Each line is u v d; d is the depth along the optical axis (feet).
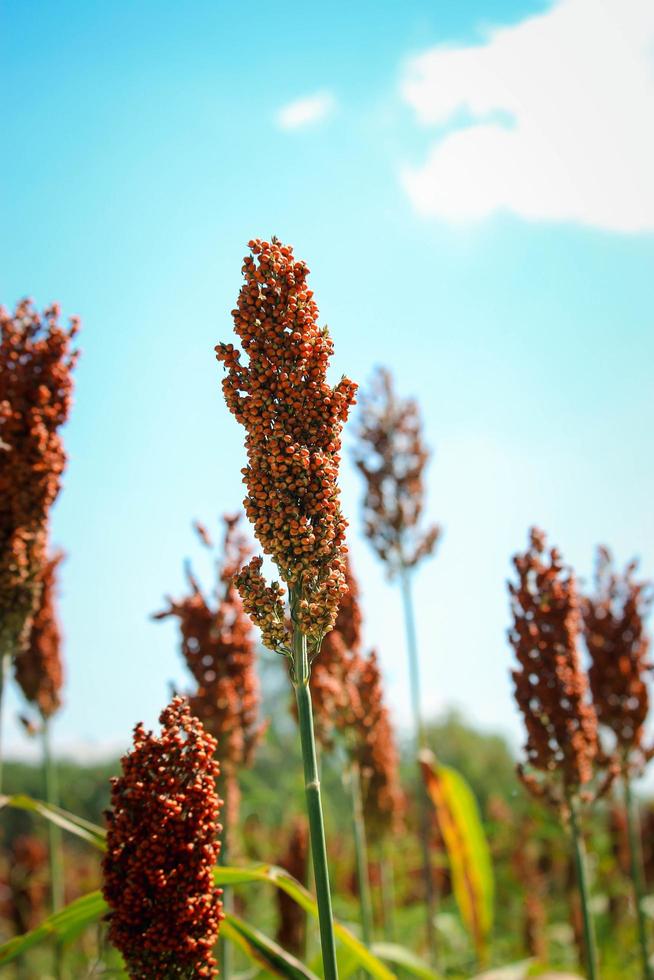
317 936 4.75
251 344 2.24
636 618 4.13
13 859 5.45
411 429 5.11
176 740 2.21
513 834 6.50
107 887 2.16
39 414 2.98
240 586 2.22
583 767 3.32
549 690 3.34
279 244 2.28
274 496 2.19
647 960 4.05
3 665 3.04
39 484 2.98
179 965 2.12
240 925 2.66
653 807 6.34
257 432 2.21
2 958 2.77
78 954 4.78
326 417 2.23
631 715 4.09
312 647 2.22
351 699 3.79
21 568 2.97
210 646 3.45
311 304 2.27
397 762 4.67
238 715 3.45
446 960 5.61
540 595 3.39
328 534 2.20
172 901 2.13
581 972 5.19
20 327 3.07
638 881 4.11
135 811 2.19
